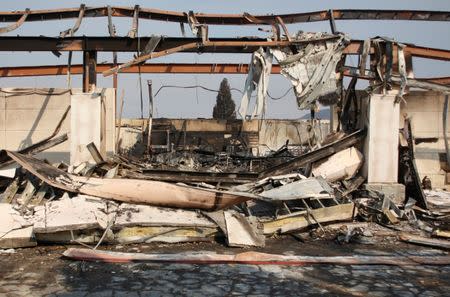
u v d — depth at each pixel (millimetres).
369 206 9352
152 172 10102
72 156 10312
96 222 7207
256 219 8055
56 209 7418
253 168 14789
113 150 12336
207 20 13023
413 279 5875
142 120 24484
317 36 10539
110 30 11617
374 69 10758
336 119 12547
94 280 5621
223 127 26484
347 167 10516
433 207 10078
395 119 10461
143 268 6113
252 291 5324
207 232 7617
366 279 5836
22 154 9016
